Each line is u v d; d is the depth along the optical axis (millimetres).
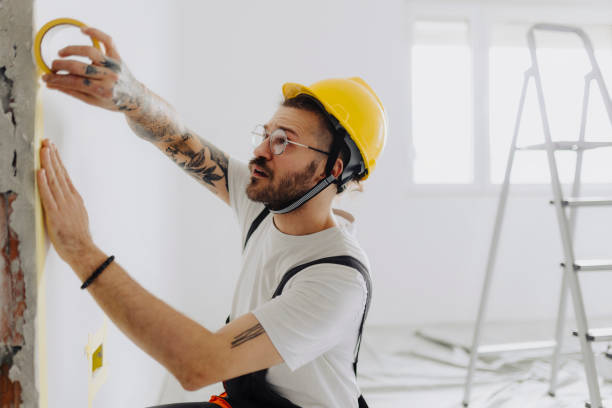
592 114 3402
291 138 992
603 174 3498
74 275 830
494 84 3408
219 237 3076
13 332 625
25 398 632
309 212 1033
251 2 3070
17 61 611
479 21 3318
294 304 847
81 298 877
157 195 1935
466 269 3369
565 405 2178
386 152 3270
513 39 3381
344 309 882
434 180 3432
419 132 3398
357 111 1057
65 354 782
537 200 3395
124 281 727
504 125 3428
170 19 2508
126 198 1293
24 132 618
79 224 692
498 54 3398
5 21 607
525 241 3404
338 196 1217
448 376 2473
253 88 3088
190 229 3047
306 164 1000
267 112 3100
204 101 3049
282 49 3109
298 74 3131
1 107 611
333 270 908
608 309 3479
